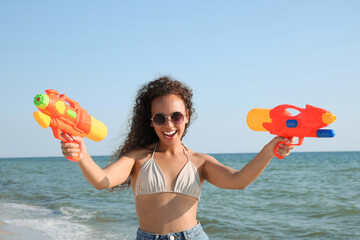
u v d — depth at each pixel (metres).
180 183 2.56
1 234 7.38
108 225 8.65
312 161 55.38
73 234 7.63
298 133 2.17
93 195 15.07
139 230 2.57
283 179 22.70
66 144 2.11
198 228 2.57
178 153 2.71
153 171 2.57
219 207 11.91
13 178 26.89
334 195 14.40
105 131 2.36
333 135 2.12
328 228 8.66
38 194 15.74
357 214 10.27
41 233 7.63
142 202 2.57
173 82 2.70
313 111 2.11
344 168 32.44
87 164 2.21
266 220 9.68
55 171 37.47
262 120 2.28
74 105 2.20
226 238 7.90
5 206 11.98
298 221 9.56
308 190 16.31
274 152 2.29
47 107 2.00
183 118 2.64
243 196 14.65
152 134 2.89
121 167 2.54
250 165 2.42
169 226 2.50
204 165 2.74
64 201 13.20
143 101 2.81
